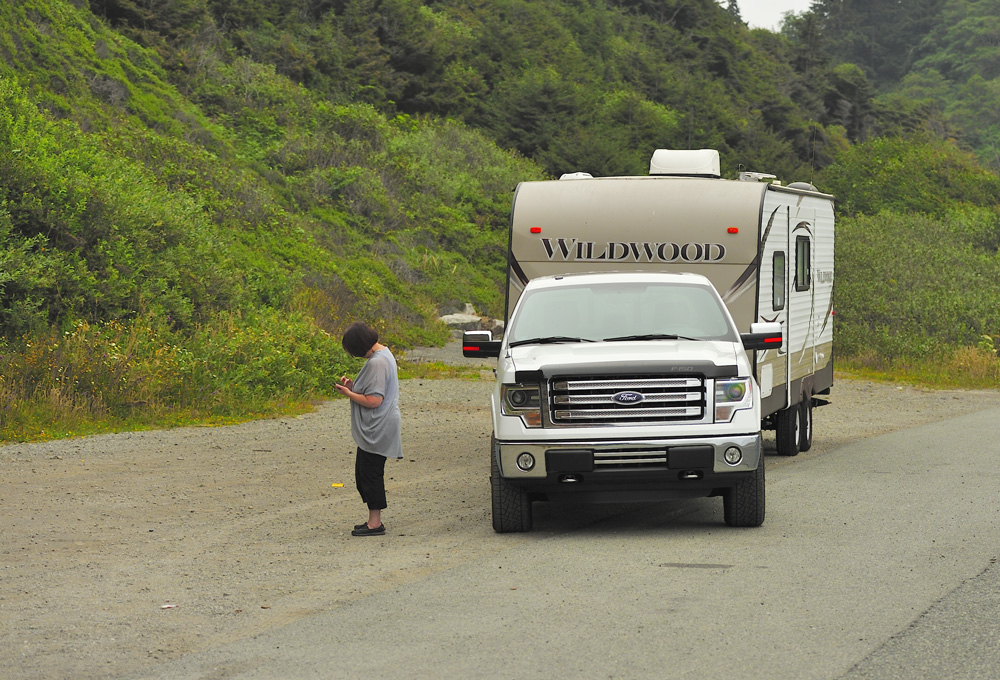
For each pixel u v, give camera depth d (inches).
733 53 3061.0
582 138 1918.1
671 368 330.6
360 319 1102.4
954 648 215.5
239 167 1321.4
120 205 795.4
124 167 964.0
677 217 470.6
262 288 957.8
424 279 1348.4
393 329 1138.0
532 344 370.0
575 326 379.9
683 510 389.1
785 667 205.9
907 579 271.9
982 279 1115.9
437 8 2315.5
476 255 1491.1
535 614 246.2
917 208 2217.0
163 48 1471.5
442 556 314.5
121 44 1385.3
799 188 567.2
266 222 1191.6
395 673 208.4
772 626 232.8
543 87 2005.4
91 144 976.3
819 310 594.6
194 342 719.1
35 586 284.0
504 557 309.4
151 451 513.3
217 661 219.1
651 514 383.2
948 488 415.5
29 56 1144.8
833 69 3398.1
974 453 517.7
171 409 624.4
